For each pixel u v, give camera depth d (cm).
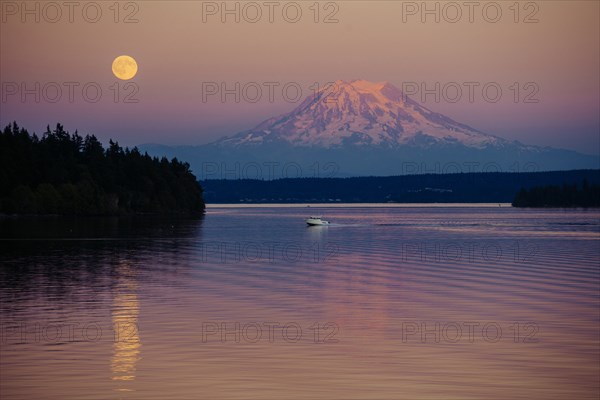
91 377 4066
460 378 4094
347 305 6694
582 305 6700
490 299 7106
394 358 4550
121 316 5991
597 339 5138
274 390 3841
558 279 8894
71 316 5981
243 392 3806
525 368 4322
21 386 3891
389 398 3725
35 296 7125
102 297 7088
